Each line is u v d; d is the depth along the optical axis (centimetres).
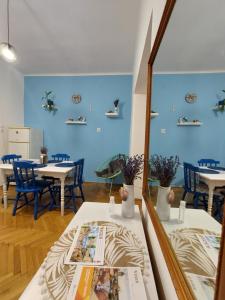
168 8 86
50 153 506
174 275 59
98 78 480
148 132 141
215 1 49
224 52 44
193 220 60
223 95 48
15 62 430
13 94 470
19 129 438
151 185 124
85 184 473
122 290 68
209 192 53
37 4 246
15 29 301
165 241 77
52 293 68
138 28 256
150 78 140
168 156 96
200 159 65
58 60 413
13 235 237
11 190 409
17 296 148
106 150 490
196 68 68
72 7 250
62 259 86
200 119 66
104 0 236
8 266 182
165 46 99
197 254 52
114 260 86
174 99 94
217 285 35
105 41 331
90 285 71
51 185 317
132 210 133
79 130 495
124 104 475
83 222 123
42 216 289
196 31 65
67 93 492
